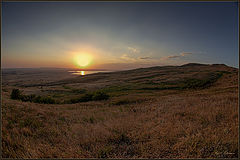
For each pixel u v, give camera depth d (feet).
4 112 22.57
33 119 21.29
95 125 17.43
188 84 133.28
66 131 15.34
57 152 10.47
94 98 72.84
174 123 15.90
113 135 13.47
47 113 27.22
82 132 14.46
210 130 12.66
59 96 122.93
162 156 9.59
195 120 17.07
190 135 12.07
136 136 12.99
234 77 136.15
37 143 12.59
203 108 23.16
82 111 32.71
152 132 13.46
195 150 9.64
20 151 10.84
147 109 30.96
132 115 24.36
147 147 10.66
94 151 10.52
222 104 24.70
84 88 174.19
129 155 9.89
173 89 123.34
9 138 12.69
